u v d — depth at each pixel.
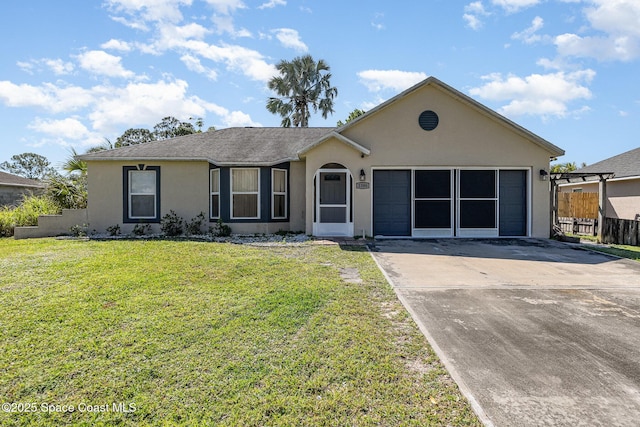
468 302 5.82
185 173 13.91
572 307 5.61
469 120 13.13
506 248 11.01
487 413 2.95
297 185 14.42
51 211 15.27
